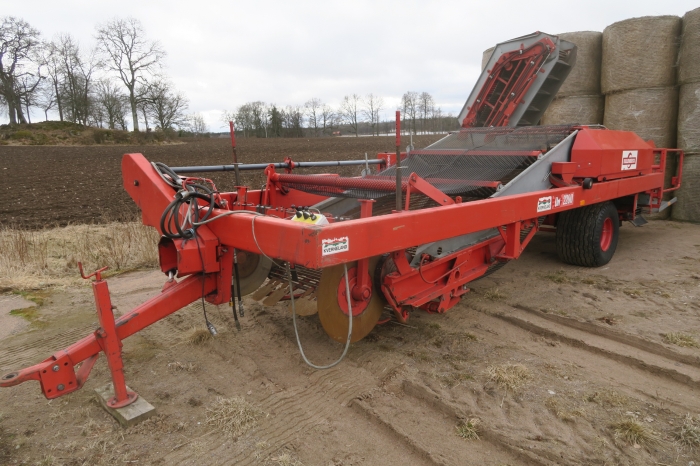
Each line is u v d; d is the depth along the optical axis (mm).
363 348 3641
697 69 7008
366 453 2473
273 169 4461
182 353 3611
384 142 45531
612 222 5555
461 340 3742
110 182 16172
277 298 3586
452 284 3705
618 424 2598
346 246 2475
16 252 5902
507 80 6469
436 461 2375
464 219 3311
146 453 2484
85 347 2717
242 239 2768
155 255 6203
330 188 3912
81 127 50906
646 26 7262
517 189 4258
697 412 2738
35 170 20094
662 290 4648
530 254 6207
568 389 2996
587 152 4777
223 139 64312
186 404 2938
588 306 4289
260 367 3389
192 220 2977
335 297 3158
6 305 4613
